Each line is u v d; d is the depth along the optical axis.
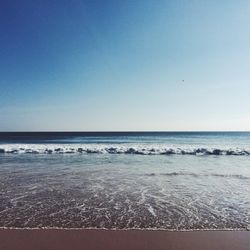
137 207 6.67
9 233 4.68
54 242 4.28
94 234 4.67
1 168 12.86
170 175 11.13
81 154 19.20
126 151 20.12
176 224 5.45
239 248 4.14
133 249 4.05
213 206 6.82
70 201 7.20
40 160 15.95
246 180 10.17
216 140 50.28
